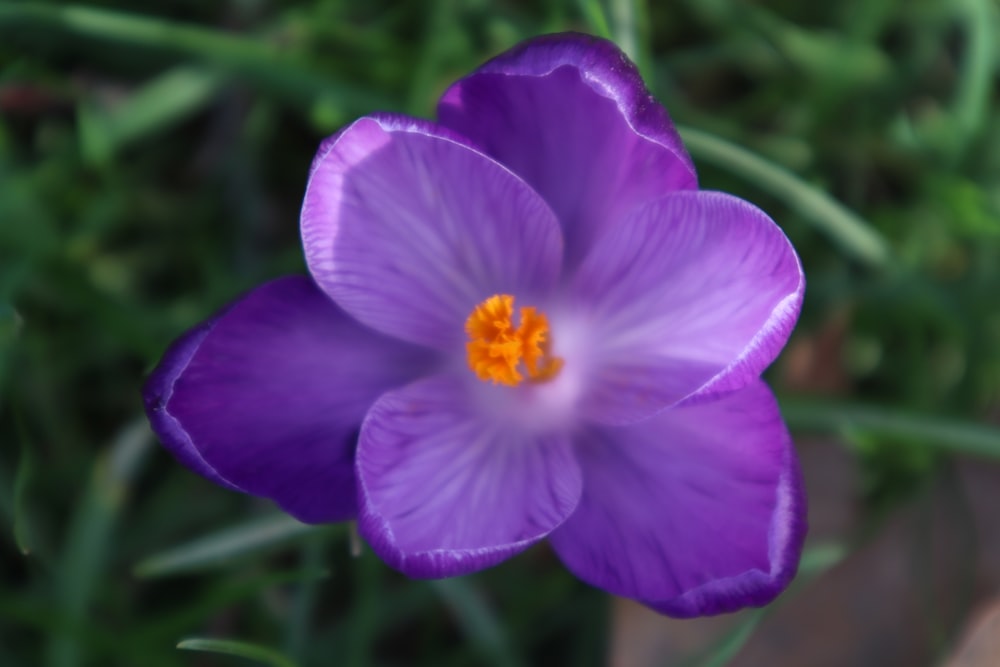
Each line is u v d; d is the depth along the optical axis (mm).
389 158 235
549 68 233
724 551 233
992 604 274
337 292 239
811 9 311
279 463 238
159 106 297
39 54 306
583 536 238
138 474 295
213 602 263
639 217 238
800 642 272
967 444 267
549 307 247
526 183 237
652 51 310
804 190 277
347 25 308
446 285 243
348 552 287
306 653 280
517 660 276
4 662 282
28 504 291
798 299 227
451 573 228
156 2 311
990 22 288
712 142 272
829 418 270
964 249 299
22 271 281
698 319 237
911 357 293
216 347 237
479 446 243
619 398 240
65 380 298
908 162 302
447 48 296
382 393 243
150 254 306
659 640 270
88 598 275
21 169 299
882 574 277
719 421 236
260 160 308
